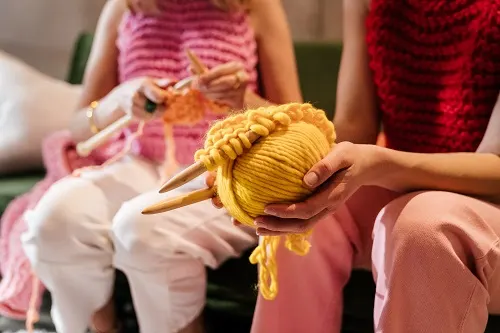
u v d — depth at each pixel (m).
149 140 1.41
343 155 0.87
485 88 1.10
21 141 1.88
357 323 1.24
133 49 1.43
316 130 0.88
